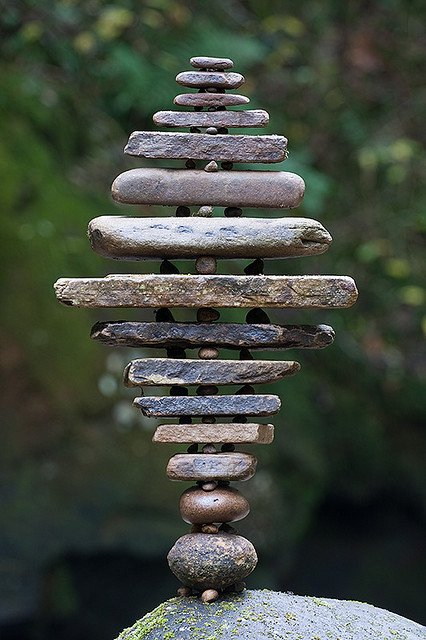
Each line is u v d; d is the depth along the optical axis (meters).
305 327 2.72
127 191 2.70
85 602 5.30
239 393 2.75
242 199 2.73
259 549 5.64
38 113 6.34
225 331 2.69
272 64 7.98
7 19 6.68
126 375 2.73
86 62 6.86
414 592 7.08
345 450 6.95
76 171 6.39
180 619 2.70
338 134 8.17
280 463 6.04
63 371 5.44
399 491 7.13
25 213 5.80
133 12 7.08
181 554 2.70
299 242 2.69
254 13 8.13
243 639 2.60
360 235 7.98
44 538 5.15
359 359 7.39
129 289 2.64
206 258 2.71
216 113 2.74
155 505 5.29
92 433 5.36
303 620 2.71
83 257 5.84
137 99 6.85
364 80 8.45
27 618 5.09
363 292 7.83
